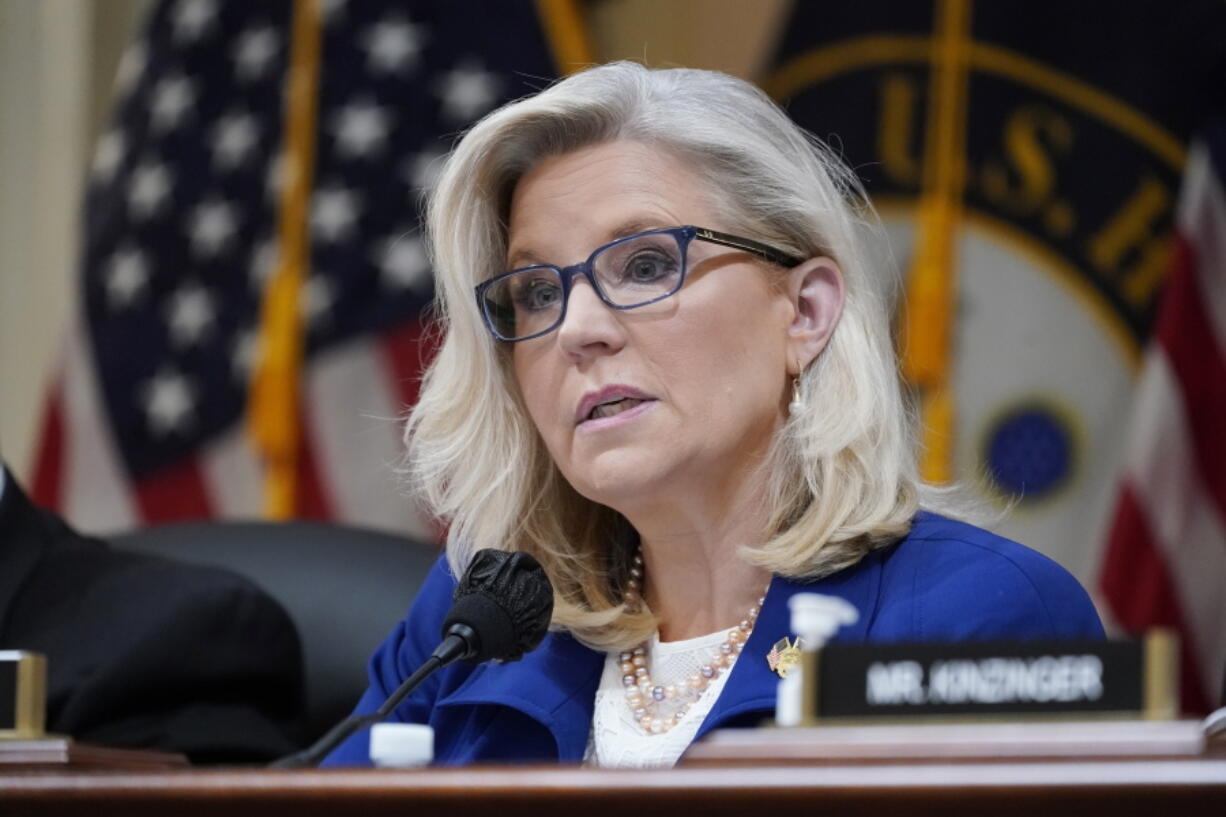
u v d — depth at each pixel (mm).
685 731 4207
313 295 9211
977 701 2535
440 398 4684
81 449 9367
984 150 8742
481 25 9398
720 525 4332
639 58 9375
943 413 8195
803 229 4379
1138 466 8164
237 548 6402
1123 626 8055
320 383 9133
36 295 10305
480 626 3820
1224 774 2207
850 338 4355
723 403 4203
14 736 3340
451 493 4715
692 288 4211
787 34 9109
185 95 9656
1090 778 2244
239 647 5805
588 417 4242
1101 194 8641
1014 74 8773
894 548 4242
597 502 4531
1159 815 2232
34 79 10406
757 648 4133
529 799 2396
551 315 4363
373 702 4781
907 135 8781
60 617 5805
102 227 9625
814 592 4191
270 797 2484
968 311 8648
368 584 6246
